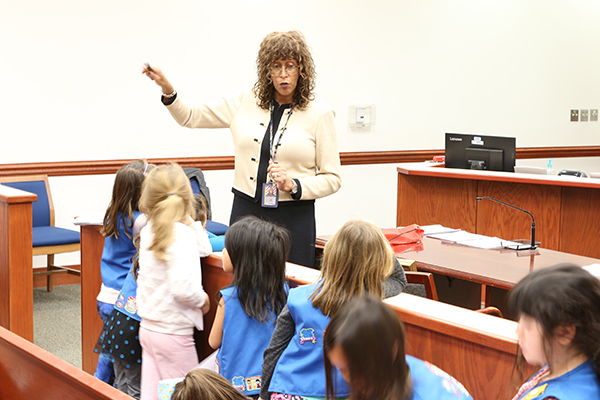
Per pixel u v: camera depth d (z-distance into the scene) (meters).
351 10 6.44
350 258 1.67
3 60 5.02
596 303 1.02
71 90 5.29
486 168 4.70
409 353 1.75
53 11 5.15
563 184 4.05
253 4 5.96
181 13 5.66
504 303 3.41
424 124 6.96
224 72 5.90
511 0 7.20
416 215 4.89
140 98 5.57
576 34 7.58
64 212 5.38
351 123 6.58
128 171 2.65
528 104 7.45
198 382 1.52
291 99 2.83
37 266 5.25
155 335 2.34
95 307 3.19
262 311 2.07
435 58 6.91
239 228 2.08
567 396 1.04
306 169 2.83
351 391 1.09
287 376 1.72
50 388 1.63
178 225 2.33
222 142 5.99
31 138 5.19
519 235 4.39
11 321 3.27
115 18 5.39
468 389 1.64
